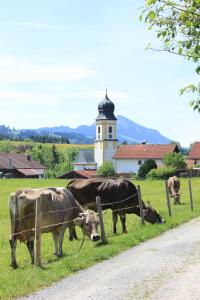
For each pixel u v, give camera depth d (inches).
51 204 592.1
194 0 298.8
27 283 444.5
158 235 775.7
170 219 946.1
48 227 590.9
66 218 618.8
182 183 2544.3
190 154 4658.0
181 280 461.7
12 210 545.0
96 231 634.8
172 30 320.2
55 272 492.7
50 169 6323.8
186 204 1349.7
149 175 3321.9
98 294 413.1
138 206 873.5
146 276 481.4
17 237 550.6
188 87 330.3
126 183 847.7
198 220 971.9
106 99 6112.2
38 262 526.3
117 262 556.7
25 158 5561.0
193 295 406.6
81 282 458.9
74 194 829.2
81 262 541.6
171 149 5113.2
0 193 2154.3
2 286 434.6
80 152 6318.9
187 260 561.3
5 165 5049.2
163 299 395.2
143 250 633.6
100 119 6087.6
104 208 829.8
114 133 6097.4
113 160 5315.0
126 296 405.7
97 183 830.5
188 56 326.0
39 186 2770.7
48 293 418.0
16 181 3408.0
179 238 735.7
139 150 5221.5
